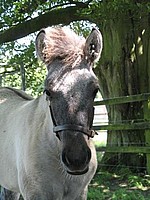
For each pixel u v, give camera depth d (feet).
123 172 26.20
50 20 32.63
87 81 9.86
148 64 27.89
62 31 10.58
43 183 11.18
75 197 11.72
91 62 10.34
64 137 9.54
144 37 28.09
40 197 11.26
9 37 34.68
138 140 27.50
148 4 24.36
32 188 11.36
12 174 12.84
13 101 15.06
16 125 13.00
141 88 27.99
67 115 9.57
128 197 19.71
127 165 27.35
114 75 28.40
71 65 9.99
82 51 10.25
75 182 11.33
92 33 10.27
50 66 10.20
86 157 9.35
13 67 46.93
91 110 9.88
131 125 25.72
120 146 27.37
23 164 11.68
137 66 28.07
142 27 28.04
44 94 11.79
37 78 47.70
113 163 27.99
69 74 9.88
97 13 25.96
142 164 27.02
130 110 27.71
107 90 29.58
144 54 28.07
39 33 10.37
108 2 25.31
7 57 44.04
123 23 28.04
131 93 27.84
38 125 11.64
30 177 11.34
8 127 13.55
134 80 27.89
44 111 11.68
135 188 22.70
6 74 49.06
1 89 16.49
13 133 12.97
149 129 25.08
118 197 19.99
